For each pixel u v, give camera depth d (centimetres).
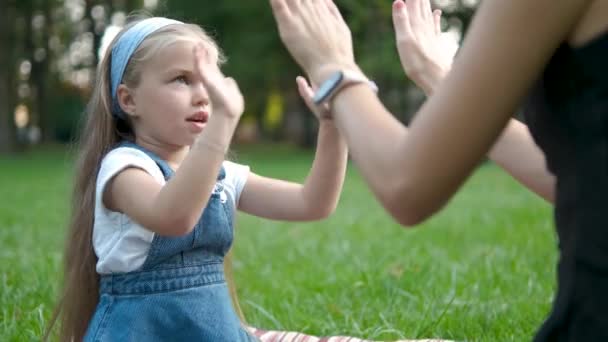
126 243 271
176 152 290
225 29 3083
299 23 202
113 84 290
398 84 2748
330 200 286
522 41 155
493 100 158
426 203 167
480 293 477
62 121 4181
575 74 159
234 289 324
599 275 160
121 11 3183
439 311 431
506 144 239
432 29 266
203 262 281
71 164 308
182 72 278
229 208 289
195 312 274
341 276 548
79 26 3253
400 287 499
